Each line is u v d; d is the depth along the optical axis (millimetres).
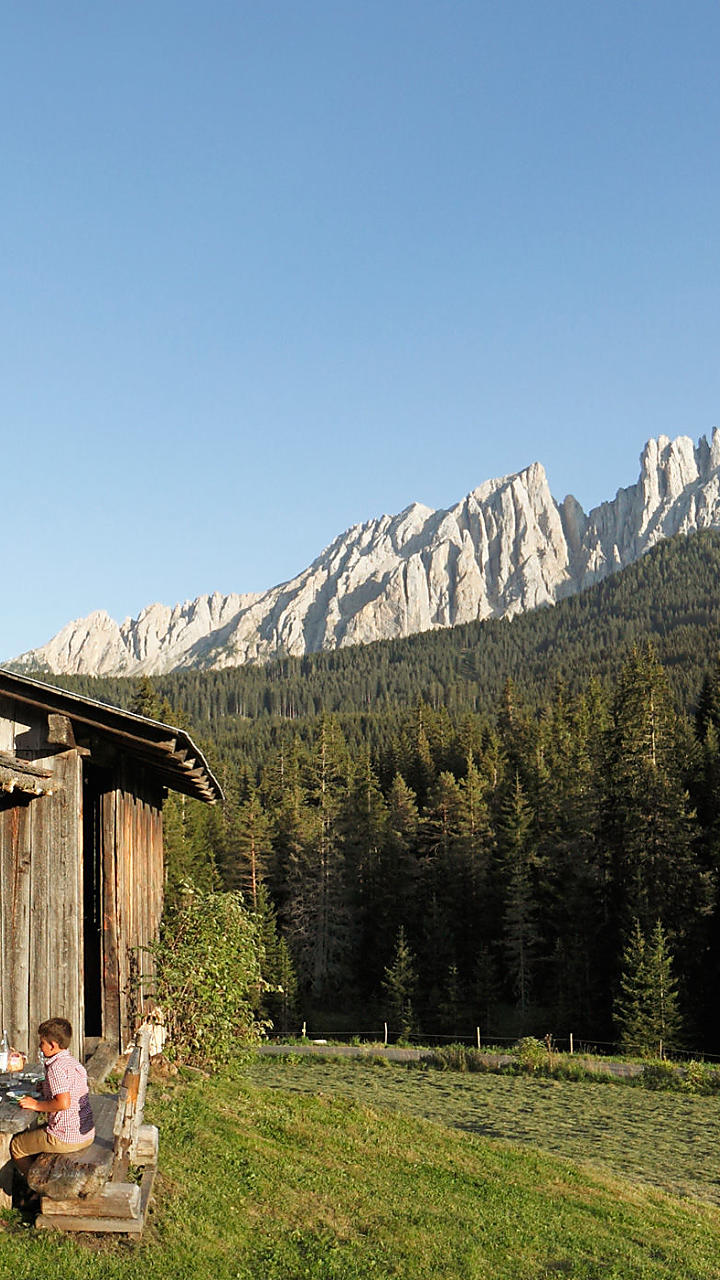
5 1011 10875
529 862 69250
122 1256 7281
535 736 102812
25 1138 7492
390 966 71688
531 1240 10555
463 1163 13555
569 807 72000
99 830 13391
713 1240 12500
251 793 102938
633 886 58562
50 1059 7488
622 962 55344
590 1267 10047
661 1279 10164
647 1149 20531
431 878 75938
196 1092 13328
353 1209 10000
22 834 11219
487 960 63531
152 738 11523
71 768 11430
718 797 66188
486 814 78188
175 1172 9445
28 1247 7078
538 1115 24031
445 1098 25797
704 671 191375
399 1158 12828
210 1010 14781
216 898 15711
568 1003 58469
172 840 70750
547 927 66938
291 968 66875
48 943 11031
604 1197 13609
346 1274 8156
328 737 110188
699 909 55312
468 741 107250
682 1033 49938
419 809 95250
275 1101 14500
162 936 15820
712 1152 20594
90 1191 7402
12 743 11422
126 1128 7598
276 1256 8188
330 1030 64812
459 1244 9758
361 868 80500
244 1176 10023
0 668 11180
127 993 13648
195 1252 7691
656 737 64375
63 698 11320
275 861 81938
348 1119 14453
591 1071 30766
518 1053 33781
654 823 59875
